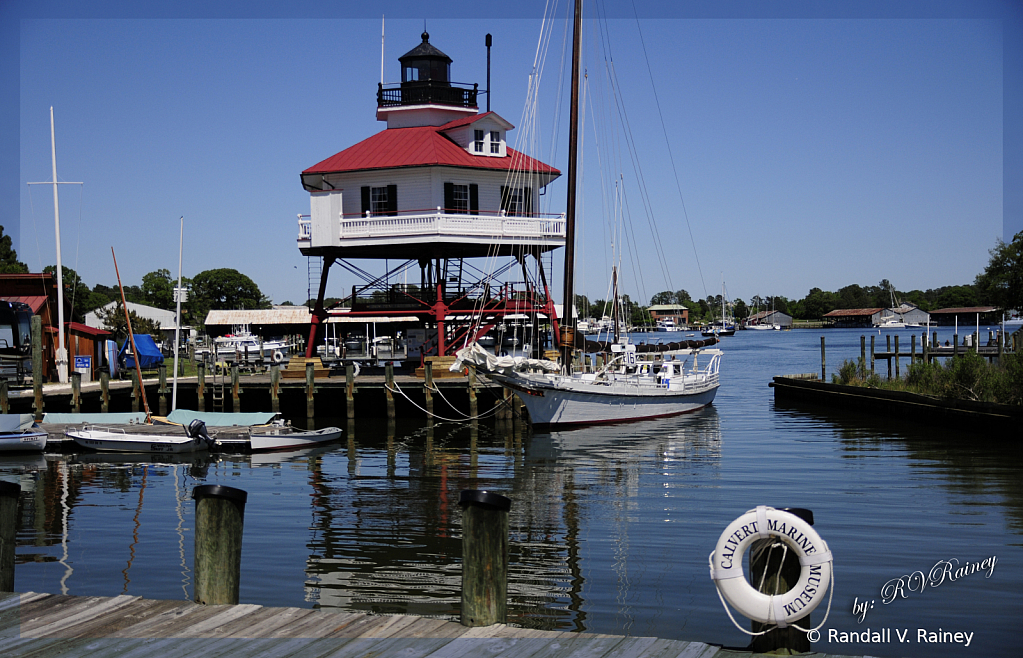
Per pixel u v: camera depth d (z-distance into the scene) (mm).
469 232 41594
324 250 43750
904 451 28750
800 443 31250
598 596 14281
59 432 30609
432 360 40156
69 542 18031
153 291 141500
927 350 57750
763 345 142125
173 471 26859
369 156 43438
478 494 8625
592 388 35531
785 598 7734
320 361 43875
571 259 37875
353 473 26125
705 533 18250
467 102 47812
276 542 17781
